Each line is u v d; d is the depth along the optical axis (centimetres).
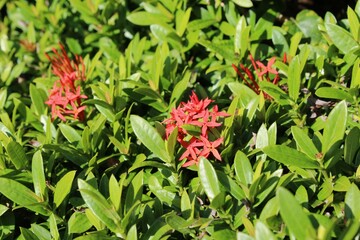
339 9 119
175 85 99
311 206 83
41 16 127
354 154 84
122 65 103
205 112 85
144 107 102
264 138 86
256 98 90
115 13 118
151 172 92
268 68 93
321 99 96
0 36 132
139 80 101
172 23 110
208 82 108
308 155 83
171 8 108
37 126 104
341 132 81
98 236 82
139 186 84
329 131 82
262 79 96
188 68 108
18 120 110
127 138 94
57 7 125
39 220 92
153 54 112
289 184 84
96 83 105
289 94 91
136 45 109
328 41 98
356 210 77
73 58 121
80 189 79
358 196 77
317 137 85
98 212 81
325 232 69
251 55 98
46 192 87
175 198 86
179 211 86
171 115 87
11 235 89
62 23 126
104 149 94
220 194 79
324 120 91
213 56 107
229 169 87
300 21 105
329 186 83
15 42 129
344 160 85
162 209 85
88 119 101
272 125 86
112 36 118
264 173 80
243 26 101
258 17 108
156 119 96
